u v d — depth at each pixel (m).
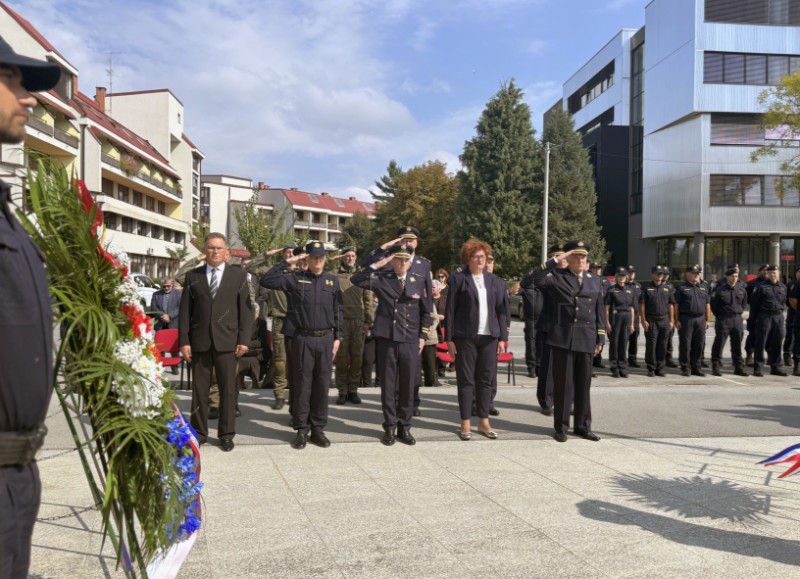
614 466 5.33
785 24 32.16
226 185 82.25
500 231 35.56
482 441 6.22
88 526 3.81
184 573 3.22
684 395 8.95
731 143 32.41
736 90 32.22
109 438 2.38
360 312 7.93
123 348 2.43
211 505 4.24
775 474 5.12
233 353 5.74
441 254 46.81
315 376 5.91
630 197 41.03
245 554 3.47
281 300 7.58
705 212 32.50
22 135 1.79
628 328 10.63
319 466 5.23
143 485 2.47
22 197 2.23
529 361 10.52
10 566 1.67
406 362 6.04
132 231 40.38
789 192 32.31
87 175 32.97
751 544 3.70
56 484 4.59
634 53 40.66
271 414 7.31
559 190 36.00
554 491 4.63
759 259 34.22
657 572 3.32
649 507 4.31
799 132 25.56
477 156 36.75
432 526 3.92
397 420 6.11
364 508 4.22
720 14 32.03
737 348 10.95
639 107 39.97
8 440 1.63
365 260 6.57
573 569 3.34
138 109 50.12
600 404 8.25
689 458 5.61
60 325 2.21
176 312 11.71
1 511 1.61
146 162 43.03
